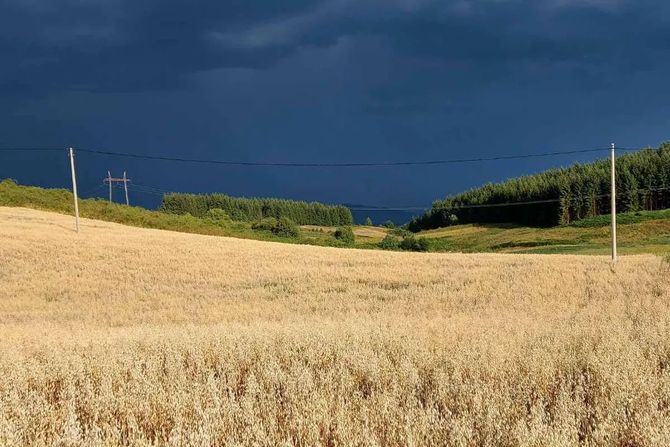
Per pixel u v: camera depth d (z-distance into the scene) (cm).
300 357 841
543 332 1032
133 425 494
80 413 594
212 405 554
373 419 507
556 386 654
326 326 1182
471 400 566
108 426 505
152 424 550
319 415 504
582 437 490
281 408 578
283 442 439
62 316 2192
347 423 482
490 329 1110
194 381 665
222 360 798
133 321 1984
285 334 1005
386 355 801
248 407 527
